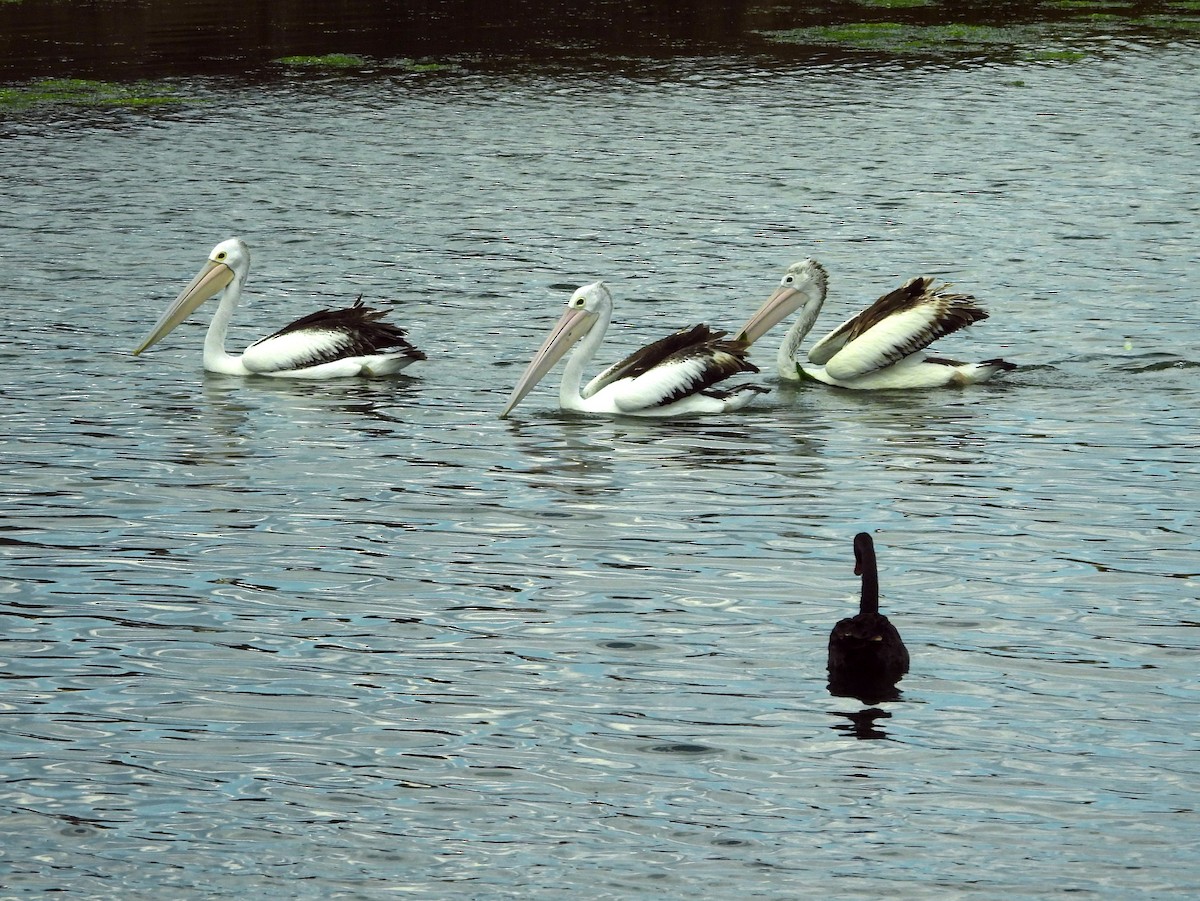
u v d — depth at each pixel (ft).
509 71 142.31
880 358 64.18
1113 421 58.70
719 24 165.17
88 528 46.91
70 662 37.35
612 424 59.67
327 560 44.37
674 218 95.35
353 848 29.40
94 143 116.26
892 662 36.70
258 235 91.66
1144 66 142.92
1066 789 31.32
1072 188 101.55
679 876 28.40
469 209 97.81
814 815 30.45
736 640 38.75
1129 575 42.93
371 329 67.21
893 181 104.27
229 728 34.09
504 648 38.32
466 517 48.19
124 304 77.30
